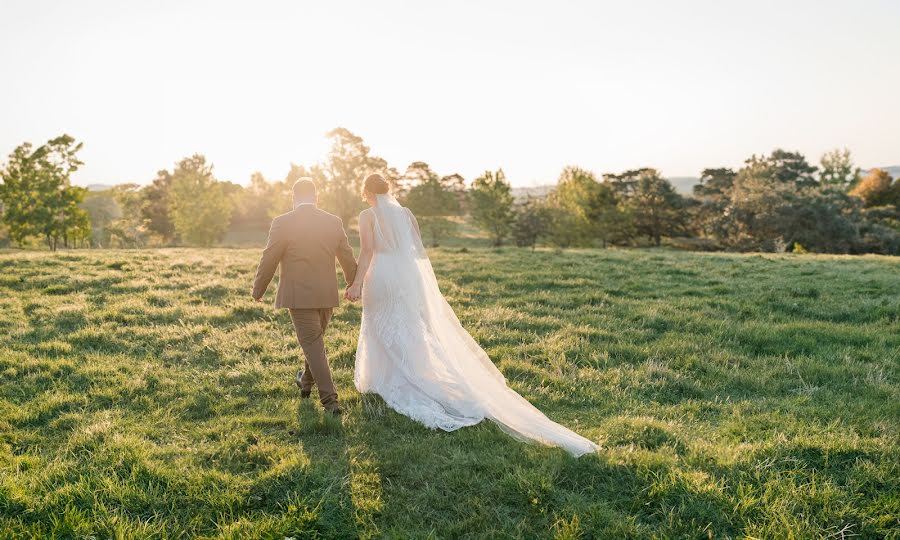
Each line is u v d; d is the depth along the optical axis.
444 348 5.42
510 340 7.76
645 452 4.31
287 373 6.40
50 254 15.42
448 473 4.12
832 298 10.67
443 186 94.12
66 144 49.84
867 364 6.65
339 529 3.54
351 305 9.79
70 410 5.28
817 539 3.37
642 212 75.00
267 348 7.29
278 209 66.25
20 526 3.42
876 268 15.67
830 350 7.40
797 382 6.22
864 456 4.21
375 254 5.52
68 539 3.37
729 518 3.58
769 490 3.77
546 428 4.69
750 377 6.34
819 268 15.57
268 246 5.20
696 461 4.23
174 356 6.94
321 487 3.90
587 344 7.53
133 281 11.48
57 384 5.88
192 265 13.80
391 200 5.66
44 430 4.87
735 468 4.10
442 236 64.06
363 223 5.54
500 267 14.59
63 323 8.38
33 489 3.79
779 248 51.94
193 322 8.55
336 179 67.25
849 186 94.81
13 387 5.75
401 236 5.51
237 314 9.09
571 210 62.47
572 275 13.41
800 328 8.34
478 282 12.39
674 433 4.75
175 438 4.71
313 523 3.54
